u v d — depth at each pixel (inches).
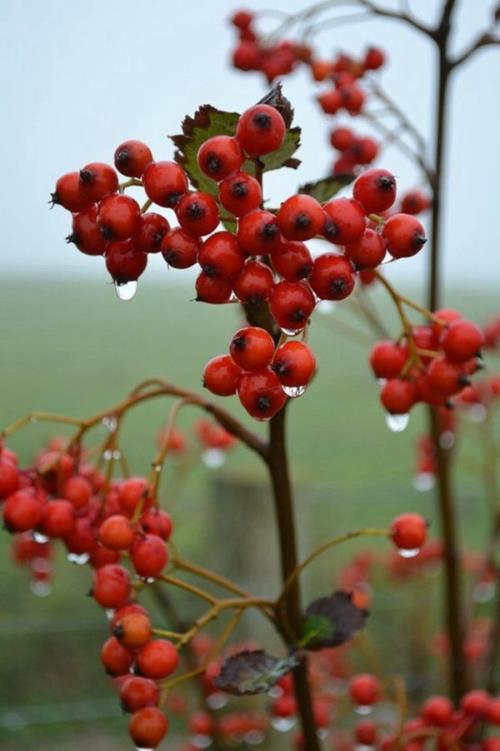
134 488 19.9
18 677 42.4
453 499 25.5
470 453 66.3
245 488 37.0
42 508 19.9
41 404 71.1
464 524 56.0
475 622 37.3
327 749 33.2
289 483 19.8
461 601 25.5
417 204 23.8
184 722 38.8
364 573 42.6
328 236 17.7
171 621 25.9
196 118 18.6
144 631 19.1
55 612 45.6
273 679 19.2
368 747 23.5
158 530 19.8
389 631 44.5
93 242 18.2
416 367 20.6
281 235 17.5
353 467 64.1
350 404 86.6
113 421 20.8
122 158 17.8
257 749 33.6
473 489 58.2
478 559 40.6
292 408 85.7
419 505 57.1
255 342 17.6
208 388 18.0
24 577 47.3
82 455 21.1
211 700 27.9
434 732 21.8
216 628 37.8
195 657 27.8
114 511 20.2
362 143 24.7
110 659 19.3
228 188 17.5
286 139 18.6
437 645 36.6
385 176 17.9
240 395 17.8
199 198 17.5
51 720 38.1
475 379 29.4
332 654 35.1
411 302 20.3
